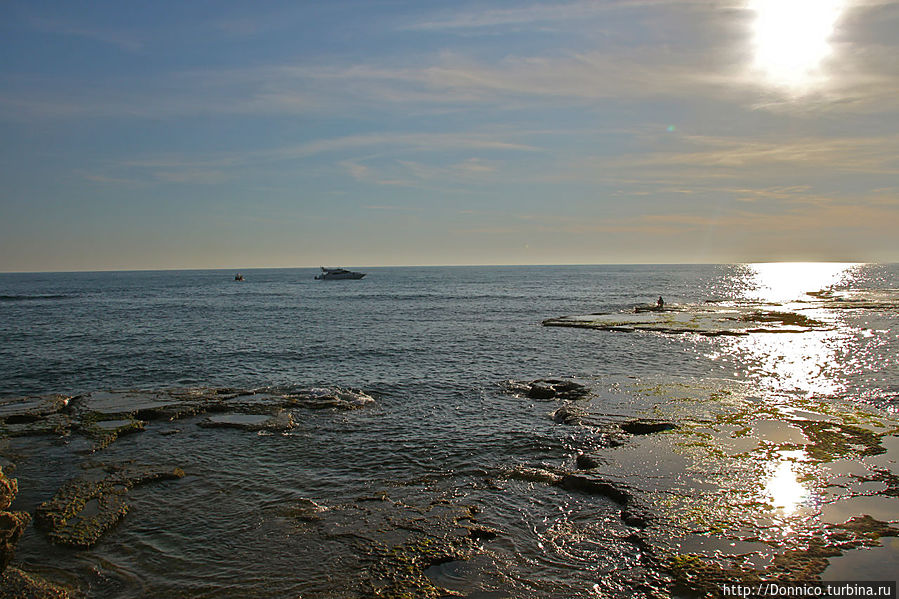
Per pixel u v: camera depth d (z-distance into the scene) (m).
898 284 155.62
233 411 23.98
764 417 21.42
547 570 11.87
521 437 20.81
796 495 14.61
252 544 13.16
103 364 36.28
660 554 12.12
